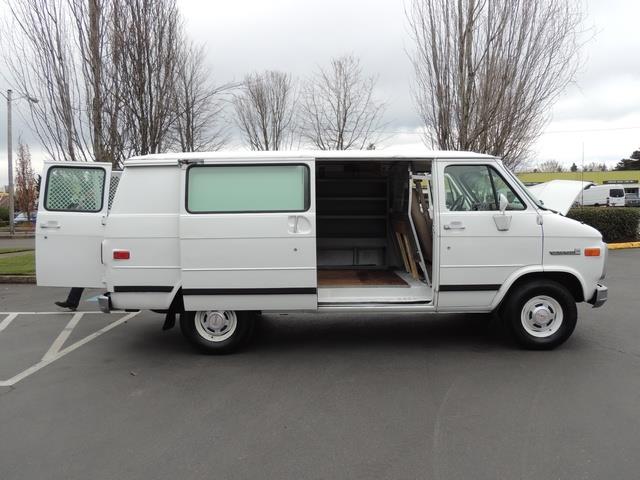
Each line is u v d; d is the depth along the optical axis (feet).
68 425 13.38
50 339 22.11
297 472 10.84
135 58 37.32
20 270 40.50
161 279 18.25
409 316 25.08
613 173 204.64
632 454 11.33
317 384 16.02
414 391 15.26
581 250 18.31
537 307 18.75
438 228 18.11
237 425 13.19
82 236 20.08
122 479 10.70
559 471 10.67
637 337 20.66
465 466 10.94
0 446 12.25
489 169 18.45
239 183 18.02
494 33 39.99
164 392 15.61
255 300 18.13
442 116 42.83
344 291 19.61
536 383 15.70
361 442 12.12
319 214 25.31
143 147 38.22
